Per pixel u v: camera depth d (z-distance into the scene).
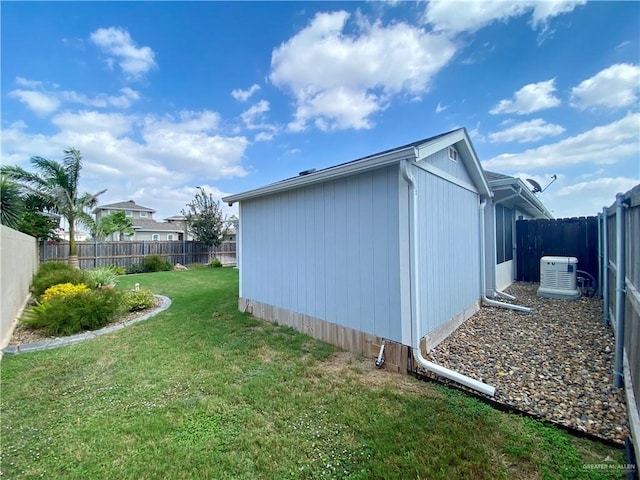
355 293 4.07
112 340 4.80
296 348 4.27
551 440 2.24
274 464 2.09
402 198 3.50
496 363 3.58
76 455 2.21
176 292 9.10
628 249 3.20
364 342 3.96
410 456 2.11
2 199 10.00
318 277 4.62
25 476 2.02
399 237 3.54
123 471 2.04
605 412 2.55
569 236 8.61
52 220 13.59
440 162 4.51
